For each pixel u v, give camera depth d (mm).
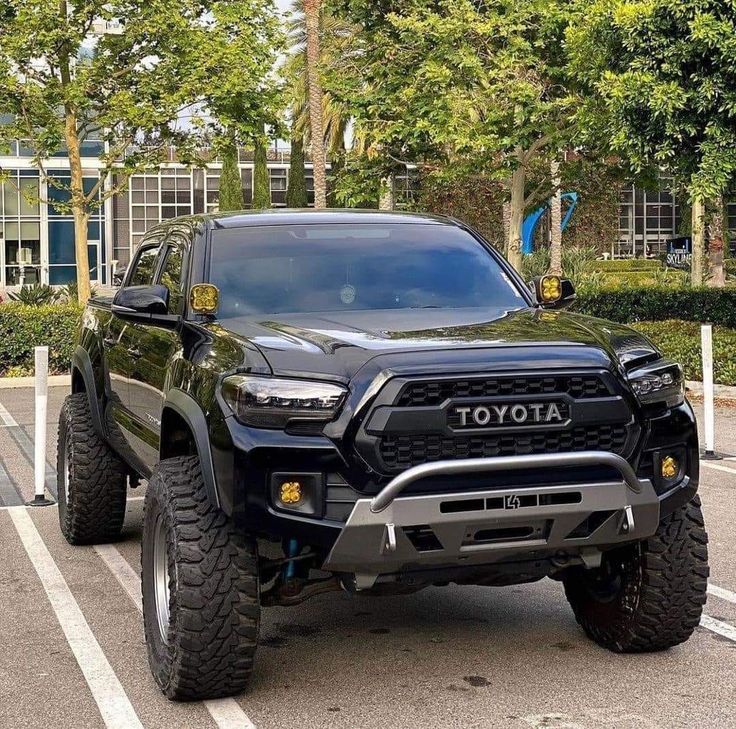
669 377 4816
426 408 4340
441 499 4301
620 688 4926
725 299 21828
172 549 4641
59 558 7441
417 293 5758
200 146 24469
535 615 6074
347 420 4340
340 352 4559
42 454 9281
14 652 5543
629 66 15820
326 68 23031
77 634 5828
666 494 4738
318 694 4883
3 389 17750
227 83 22344
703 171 15258
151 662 4949
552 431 4488
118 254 53156
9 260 47969
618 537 4621
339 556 4328
